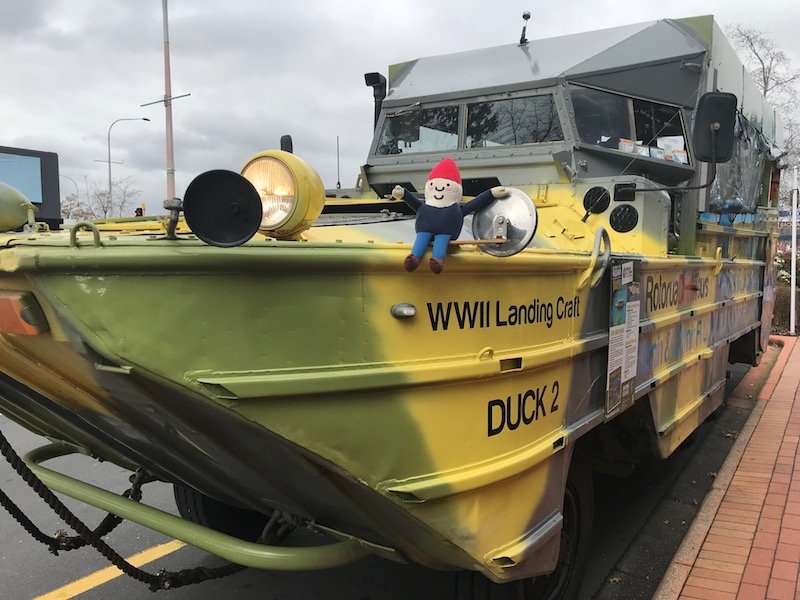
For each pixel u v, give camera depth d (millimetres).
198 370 1650
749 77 5996
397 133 5070
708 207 4855
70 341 1674
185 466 2436
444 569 2461
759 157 6645
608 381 2973
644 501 4781
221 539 2344
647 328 3404
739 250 6156
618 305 3027
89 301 1583
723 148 3105
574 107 4246
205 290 1636
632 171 4348
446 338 2039
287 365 1743
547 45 4875
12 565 3936
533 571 2477
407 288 1917
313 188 1781
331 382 1778
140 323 1603
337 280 1793
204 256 1595
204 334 1646
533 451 2414
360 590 3605
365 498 2010
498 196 1992
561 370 2625
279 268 1690
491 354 2191
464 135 4680
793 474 5031
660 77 4500
